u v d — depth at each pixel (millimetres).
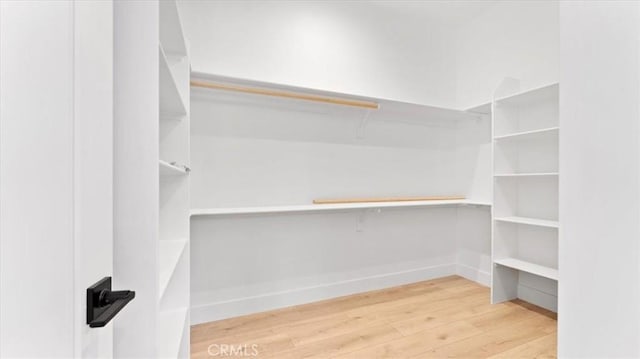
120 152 705
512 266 2270
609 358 416
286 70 2334
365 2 2652
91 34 446
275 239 2330
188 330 1524
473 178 2912
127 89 710
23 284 346
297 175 2400
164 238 1540
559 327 487
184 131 1570
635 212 389
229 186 2174
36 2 358
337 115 2553
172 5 1070
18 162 342
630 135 396
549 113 2293
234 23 2168
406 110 2684
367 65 2660
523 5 2469
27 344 349
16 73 339
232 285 2184
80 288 409
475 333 1907
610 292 417
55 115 378
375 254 2723
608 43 424
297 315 2182
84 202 423
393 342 1805
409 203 2520
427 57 2947
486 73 2779
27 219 350
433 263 3002
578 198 462
